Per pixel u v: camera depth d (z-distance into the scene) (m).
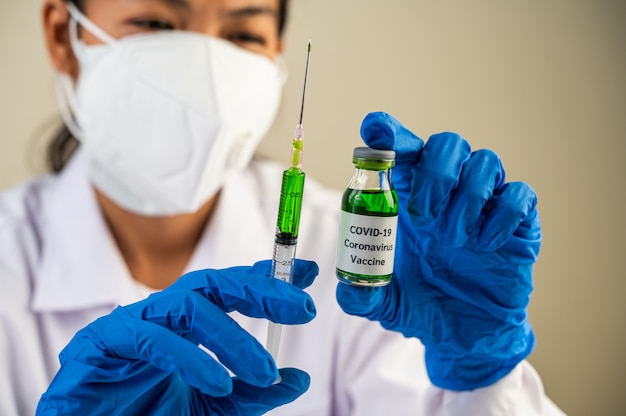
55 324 1.71
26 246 1.76
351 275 0.91
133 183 1.69
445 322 1.16
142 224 1.79
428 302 1.14
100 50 1.63
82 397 0.93
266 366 0.87
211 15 1.63
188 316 0.90
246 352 0.87
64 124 2.00
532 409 1.31
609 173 2.14
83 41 1.66
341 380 1.80
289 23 1.98
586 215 2.16
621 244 2.18
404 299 1.12
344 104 2.06
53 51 1.71
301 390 1.05
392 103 2.06
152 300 0.93
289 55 2.00
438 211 0.93
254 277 0.91
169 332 0.87
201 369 0.84
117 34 1.62
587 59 2.08
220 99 1.62
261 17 1.69
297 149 0.93
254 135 1.77
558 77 2.08
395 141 0.91
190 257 1.86
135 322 0.89
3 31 1.94
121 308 0.96
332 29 2.00
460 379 1.27
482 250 1.05
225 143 1.66
